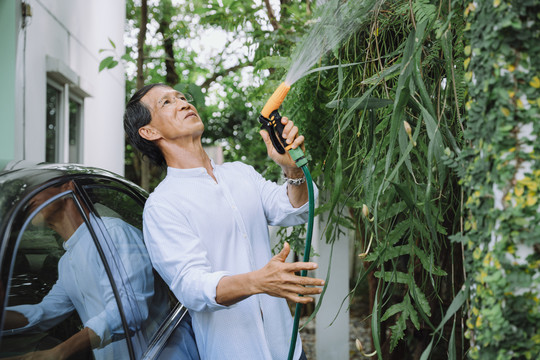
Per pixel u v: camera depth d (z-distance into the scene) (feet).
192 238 5.58
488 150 3.50
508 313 3.39
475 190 3.66
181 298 5.43
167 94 6.20
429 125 4.65
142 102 6.21
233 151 36.76
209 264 5.52
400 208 6.24
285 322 6.10
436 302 9.21
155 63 33.06
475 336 3.77
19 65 10.61
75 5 16.55
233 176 6.32
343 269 10.87
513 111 3.37
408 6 5.35
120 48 23.98
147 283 6.36
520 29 3.35
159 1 26.16
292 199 6.22
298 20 10.08
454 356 4.42
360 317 22.40
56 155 15.26
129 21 34.40
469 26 3.74
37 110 12.39
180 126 6.07
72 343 4.66
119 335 5.34
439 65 5.99
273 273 4.78
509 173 3.37
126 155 36.58
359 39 6.62
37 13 12.46
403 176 6.64
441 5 4.76
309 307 22.17
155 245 5.67
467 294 3.92
